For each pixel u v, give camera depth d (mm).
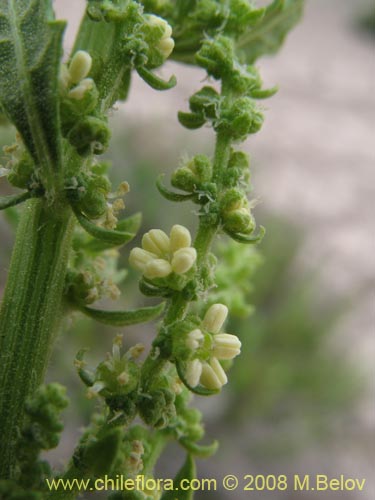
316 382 124
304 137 212
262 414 118
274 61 260
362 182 195
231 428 116
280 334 126
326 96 243
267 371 117
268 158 195
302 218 171
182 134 163
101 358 95
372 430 125
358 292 153
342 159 204
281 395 122
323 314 139
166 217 134
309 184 189
